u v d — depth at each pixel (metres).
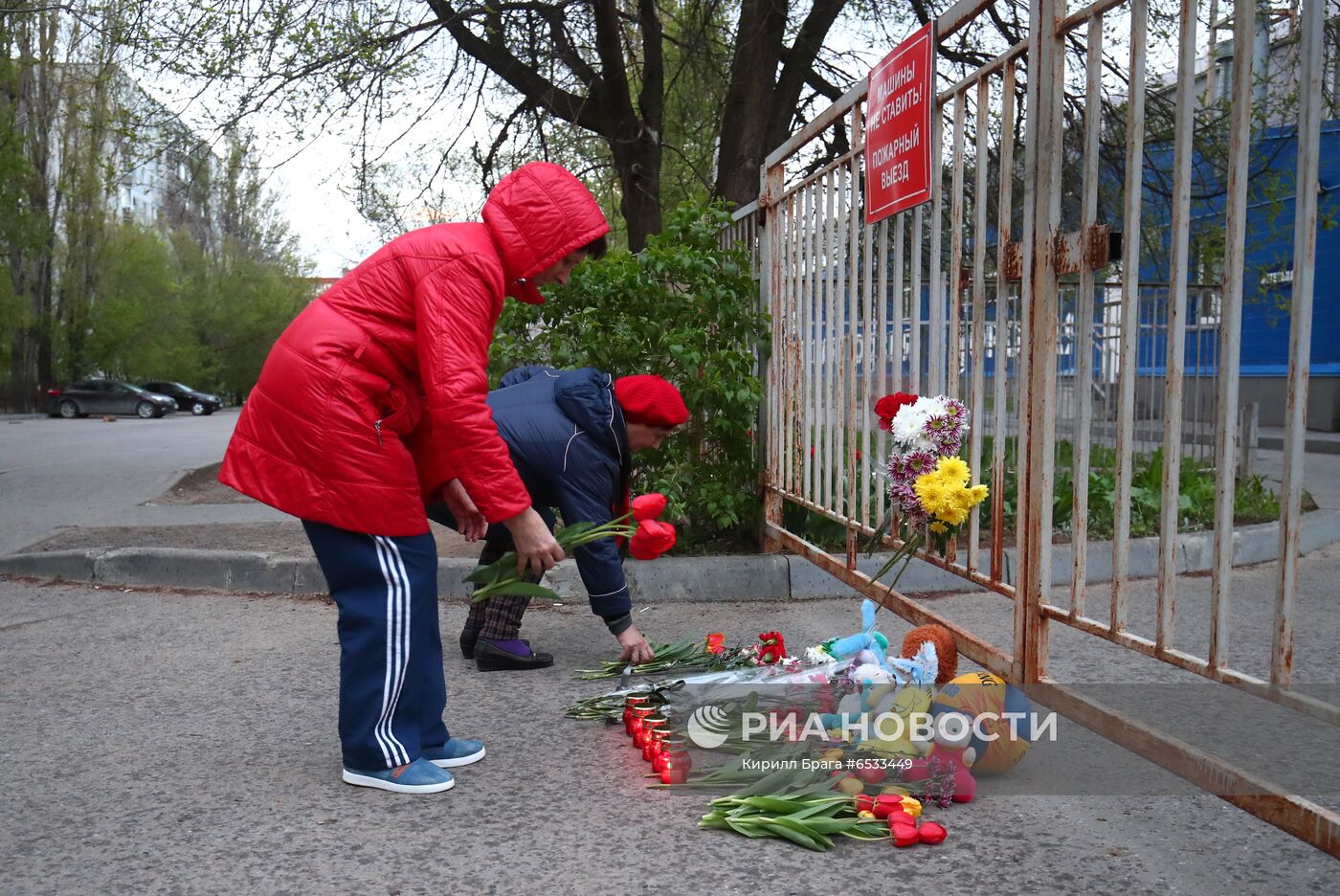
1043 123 2.99
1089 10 2.80
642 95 11.96
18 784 2.91
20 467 13.49
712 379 5.52
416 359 2.80
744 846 2.47
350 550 2.78
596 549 3.64
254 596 5.67
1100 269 2.85
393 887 2.28
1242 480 7.61
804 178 5.15
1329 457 12.50
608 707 3.45
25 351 36.94
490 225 2.83
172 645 4.59
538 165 2.88
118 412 35.84
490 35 10.77
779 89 11.98
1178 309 2.46
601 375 3.86
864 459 4.24
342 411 2.69
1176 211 2.44
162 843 2.51
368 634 2.80
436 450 3.00
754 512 6.05
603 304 5.72
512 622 4.12
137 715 3.57
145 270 41.22
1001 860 2.38
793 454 5.36
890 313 4.82
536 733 3.34
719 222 6.07
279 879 2.32
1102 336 8.34
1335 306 15.66
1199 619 4.82
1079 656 4.12
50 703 3.73
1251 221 9.63
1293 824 2.05
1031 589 3.04
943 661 2.91
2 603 5.59
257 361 52.06
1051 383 2.99
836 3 11.43
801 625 4.87
